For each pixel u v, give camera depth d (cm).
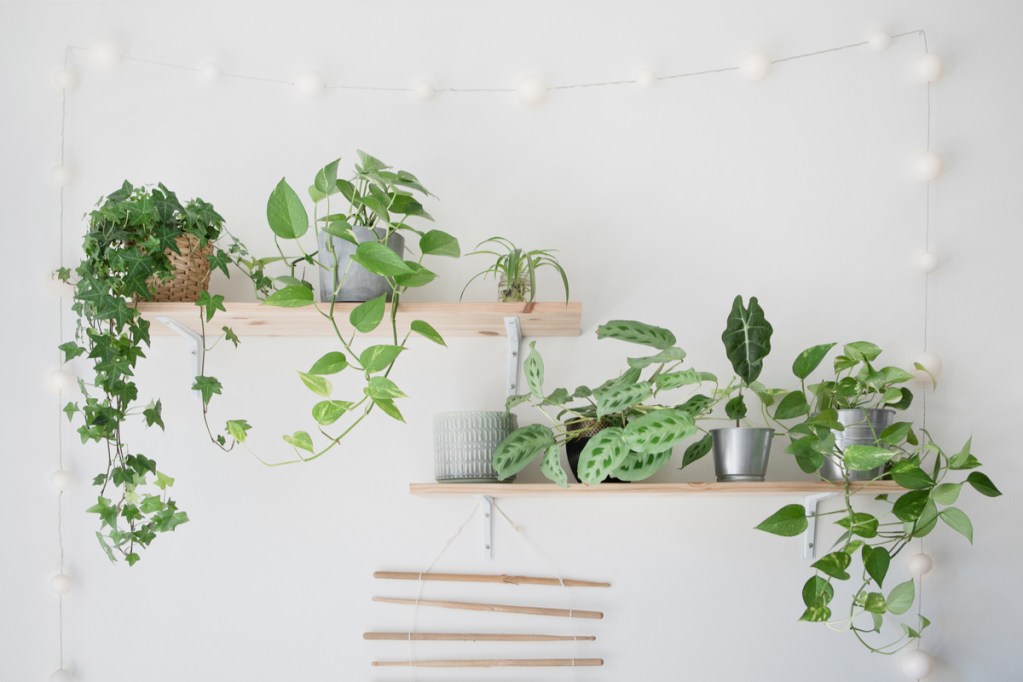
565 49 212
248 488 203
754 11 212
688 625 197
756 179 208
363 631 199
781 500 199
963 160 206
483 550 200
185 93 213
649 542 200
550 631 198
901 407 190
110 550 181
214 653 199
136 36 214
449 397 204
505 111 211
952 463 174
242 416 204
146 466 184
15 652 199
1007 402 200
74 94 212
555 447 178
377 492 202
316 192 184
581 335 205
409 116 212
